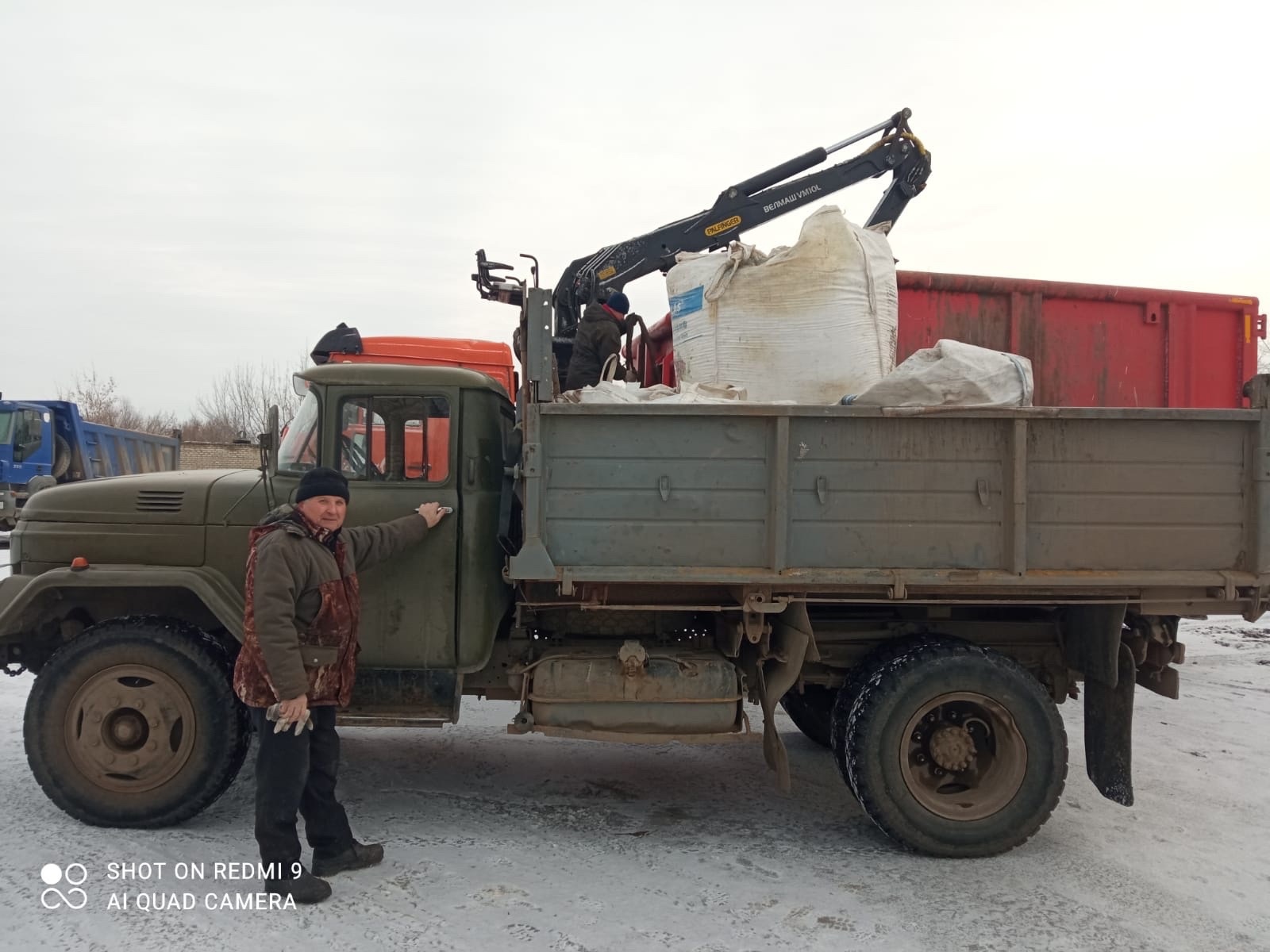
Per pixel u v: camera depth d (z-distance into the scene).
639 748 5.66
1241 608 4.14
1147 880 3.74
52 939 3.07
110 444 18.50
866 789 3.95
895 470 3.96
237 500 4.19
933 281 6.52
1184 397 6.88
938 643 4.14
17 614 4.00
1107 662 4.19
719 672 4.12
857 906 3.46
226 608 3.99
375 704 4.16
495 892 3.50
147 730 3.99
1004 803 3.97
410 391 4.21
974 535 3.99
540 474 3.88
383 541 3.89
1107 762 4.26
